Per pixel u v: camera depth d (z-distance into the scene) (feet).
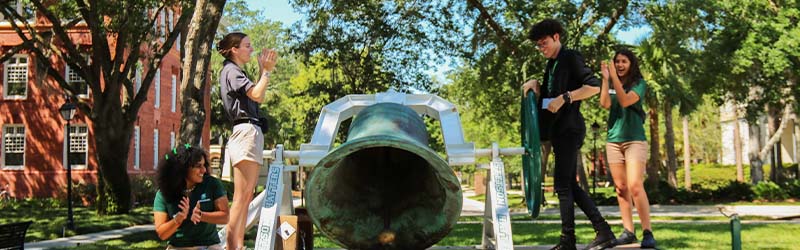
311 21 84.38
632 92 19.20
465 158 18.58
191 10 66.28
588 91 18.02
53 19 68.80
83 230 62.95
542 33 18.98
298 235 19.80
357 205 16.94
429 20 85.05
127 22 66.08
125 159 75.41
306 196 15.83
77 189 96.94
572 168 18.79
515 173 182.09
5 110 103.35
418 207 16.85
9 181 102.42
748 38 87.92
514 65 84.64
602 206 97.19
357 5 83.15
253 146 18.02
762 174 123.65
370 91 88.84
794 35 87.04
